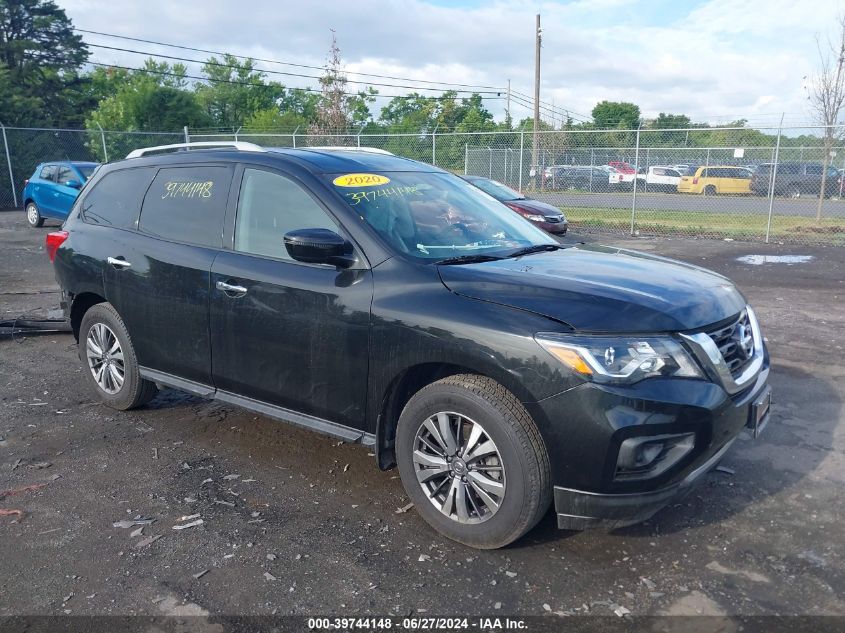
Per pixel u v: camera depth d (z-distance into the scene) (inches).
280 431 181.6
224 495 146.7
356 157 170.4
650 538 129.6
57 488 149.6
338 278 138.3
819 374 225.3
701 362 116.5
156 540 129.0
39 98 1488.7
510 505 118.5
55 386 217.5
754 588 114.3
